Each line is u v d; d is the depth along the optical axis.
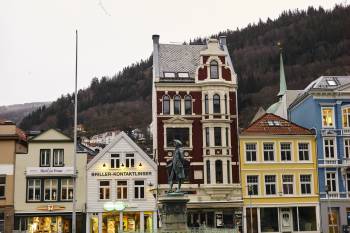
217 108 55.94
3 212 51.06
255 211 54.47
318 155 56.00
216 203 53.44
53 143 53.12
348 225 54.75
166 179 54.09
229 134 55.62
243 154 55.44
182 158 31.36
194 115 55.66
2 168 51.91
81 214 51.94
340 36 139.75
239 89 127.06
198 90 56.41
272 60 142.50
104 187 53.19
